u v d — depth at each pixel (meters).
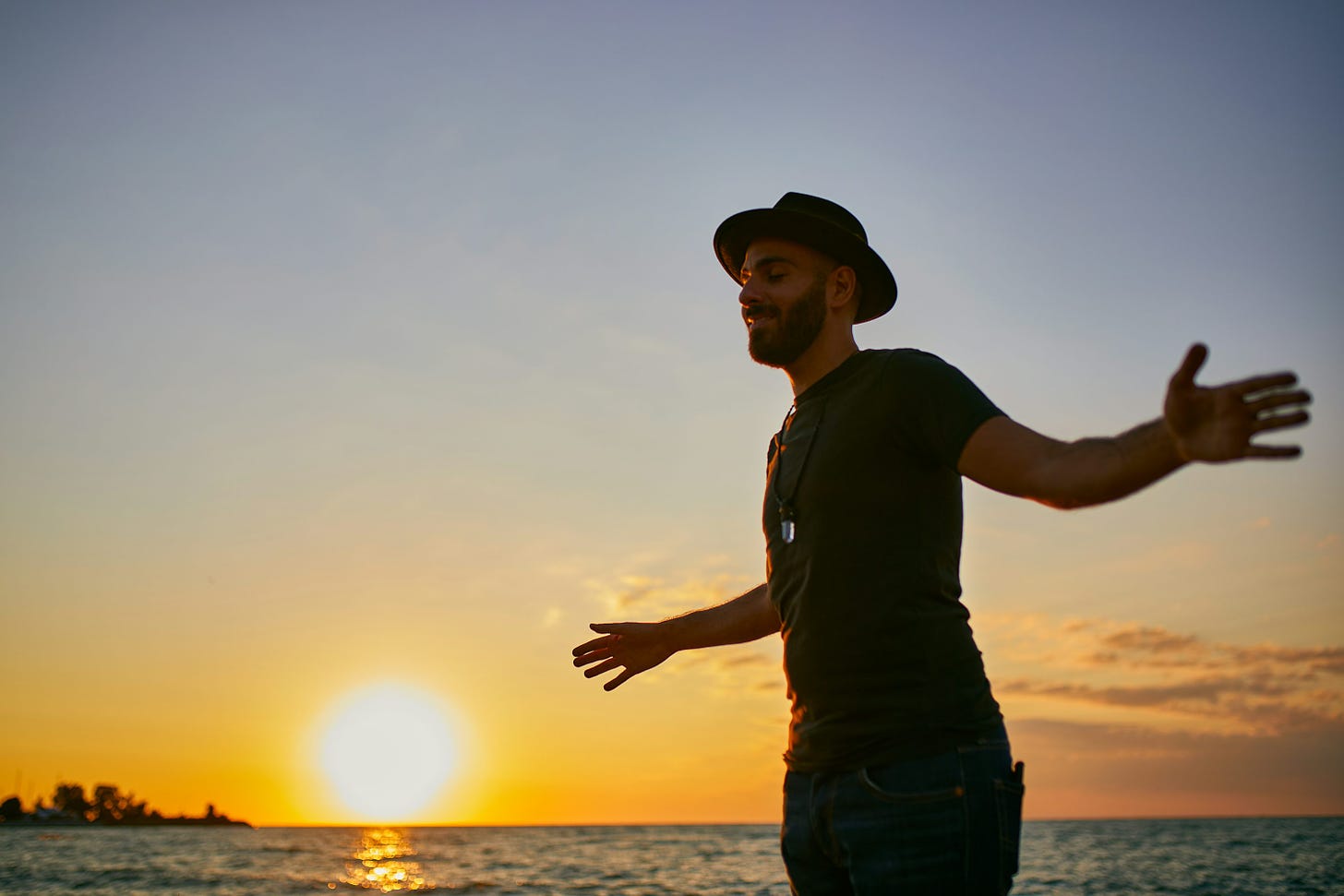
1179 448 1.53
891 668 2.12
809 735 2.22
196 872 44.75
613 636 3.06
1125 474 1.64
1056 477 1.78
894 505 2.17
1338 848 57.78
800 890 2.32
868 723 2.12
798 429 2.40
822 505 2.23
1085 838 80.75
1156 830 103.81
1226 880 33.47
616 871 47.38
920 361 2.21
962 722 2.10
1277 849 57.25
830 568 2.19
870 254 2.44
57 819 167.00
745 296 2.49
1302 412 1.42
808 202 2.51
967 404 2.06
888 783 2.07
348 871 47.06
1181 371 1.46
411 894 33.47
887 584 2.14
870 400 2.24
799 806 2.27
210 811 195.12
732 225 2.59
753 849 76.00
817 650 2.20
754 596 2.90
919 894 2.03
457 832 177.62
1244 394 1.43
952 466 2.09
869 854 2.08
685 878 41.31
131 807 171.25
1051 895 28.86
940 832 2.03
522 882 39.22
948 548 2.21
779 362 2.51
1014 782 2.12
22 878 40.44
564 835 140.25
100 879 39.84
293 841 107.69
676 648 3.01
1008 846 2.06
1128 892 29.61
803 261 2.46
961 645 2.16
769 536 2.44
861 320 2.67
